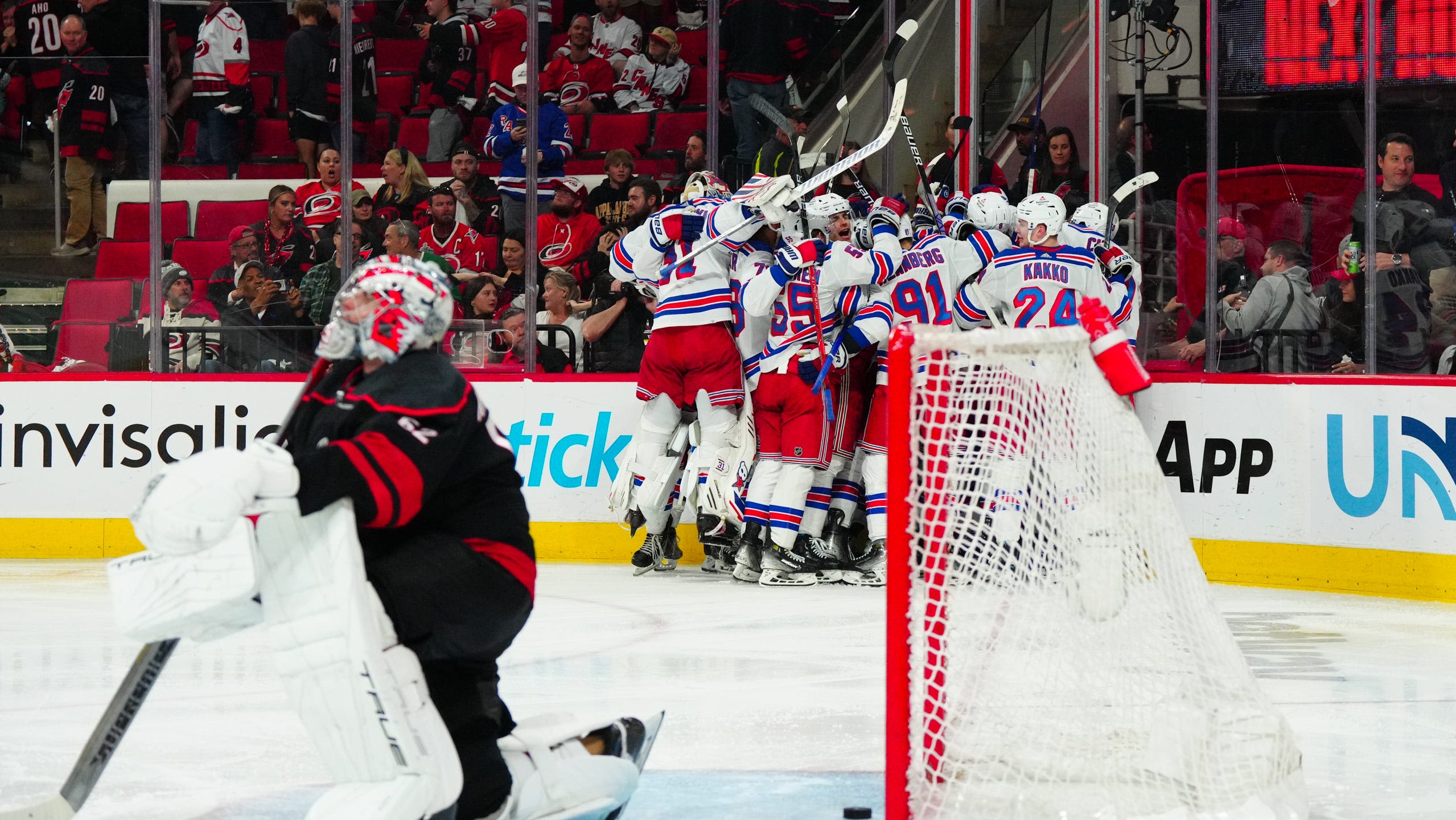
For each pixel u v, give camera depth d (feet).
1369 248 80.07
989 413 31.14
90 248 98.89
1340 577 74.13
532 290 91.15
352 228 94.22
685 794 34.73
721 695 47.65
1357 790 34.94
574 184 92.99
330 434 26.35
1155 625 31.63
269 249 95.30
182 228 96.27
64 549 91.81
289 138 95.76
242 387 91.66
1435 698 47.03
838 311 78.28
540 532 90.02
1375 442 72.69
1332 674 51.55
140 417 91.91
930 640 30.45
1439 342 84.74
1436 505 70.44
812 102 93.76
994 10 95.66
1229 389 78.48
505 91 93.76
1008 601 31.35
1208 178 85.20
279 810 33.55
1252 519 77.71
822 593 75.46
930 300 76.48
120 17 97.96
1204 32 92.38
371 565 26.27
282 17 95.76
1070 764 30.83
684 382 80.18
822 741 40.70
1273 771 30.91
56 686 49.70
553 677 51.01
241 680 50.11
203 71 95.86
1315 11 89.81
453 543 26.43
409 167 94.22
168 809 33.58
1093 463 32.01
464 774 26.61
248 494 23.52
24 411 92.27
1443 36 87.61
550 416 89.97
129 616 24.39
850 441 81.05
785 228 77.05
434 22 93.61
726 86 92.63
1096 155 95.30
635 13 94.43
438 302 26.45
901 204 81.61
